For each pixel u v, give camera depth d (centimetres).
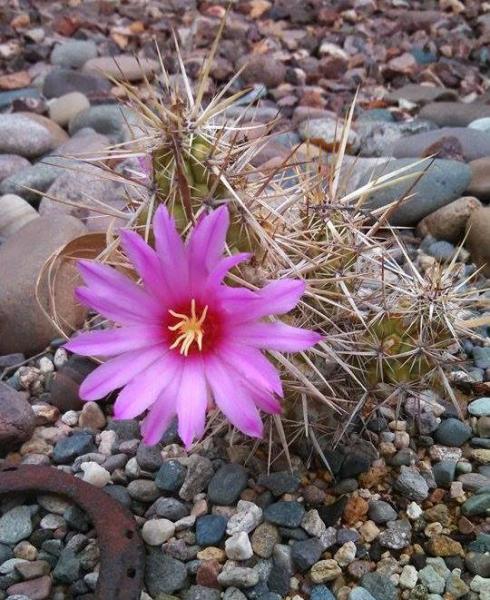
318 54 103
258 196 37
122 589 35
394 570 38
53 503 40
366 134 76
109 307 32
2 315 52
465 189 65
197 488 41
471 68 98
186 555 38
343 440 43
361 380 41
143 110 38
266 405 31
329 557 38
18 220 64
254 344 32
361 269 44
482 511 40
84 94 87
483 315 52
